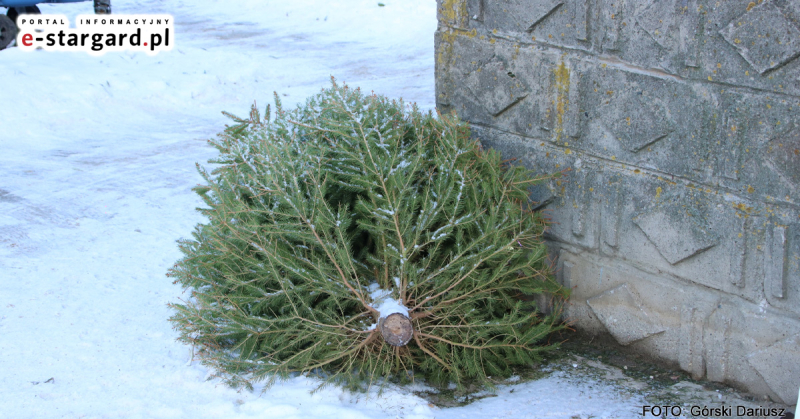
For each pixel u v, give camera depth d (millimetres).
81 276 4512
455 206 3301
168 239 5199
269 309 3447
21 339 3668
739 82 2834
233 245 3393
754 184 2879
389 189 3307
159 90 9781
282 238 3340
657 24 3066
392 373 3463
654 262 3348
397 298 3316
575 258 3732
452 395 3307
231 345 3604
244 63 11719
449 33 4031
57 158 7207
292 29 16531
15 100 8398
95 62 10820
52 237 5168
